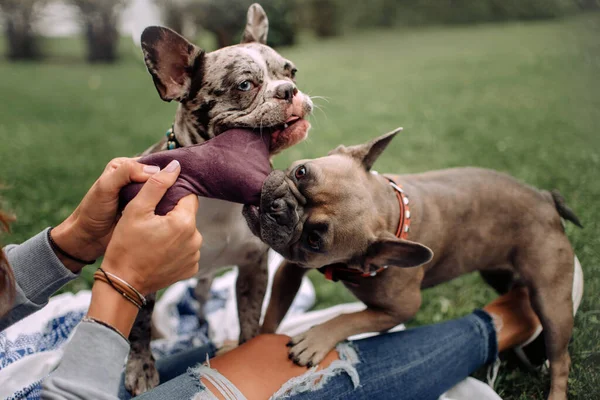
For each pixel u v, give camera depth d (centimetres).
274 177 79
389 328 94
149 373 93
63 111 333
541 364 104
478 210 101
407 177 103
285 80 91
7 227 74
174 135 95
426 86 315
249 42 102
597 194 138
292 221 80
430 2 593
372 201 88
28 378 90
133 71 489
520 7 528
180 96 90
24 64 543
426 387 89
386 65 401
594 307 104
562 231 102
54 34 596
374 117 264
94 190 72
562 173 157
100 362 65
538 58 332
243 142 80
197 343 118
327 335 87
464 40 464
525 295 105
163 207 70
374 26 613
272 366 82
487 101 263
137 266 67
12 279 72
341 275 92
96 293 67
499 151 192
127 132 278
